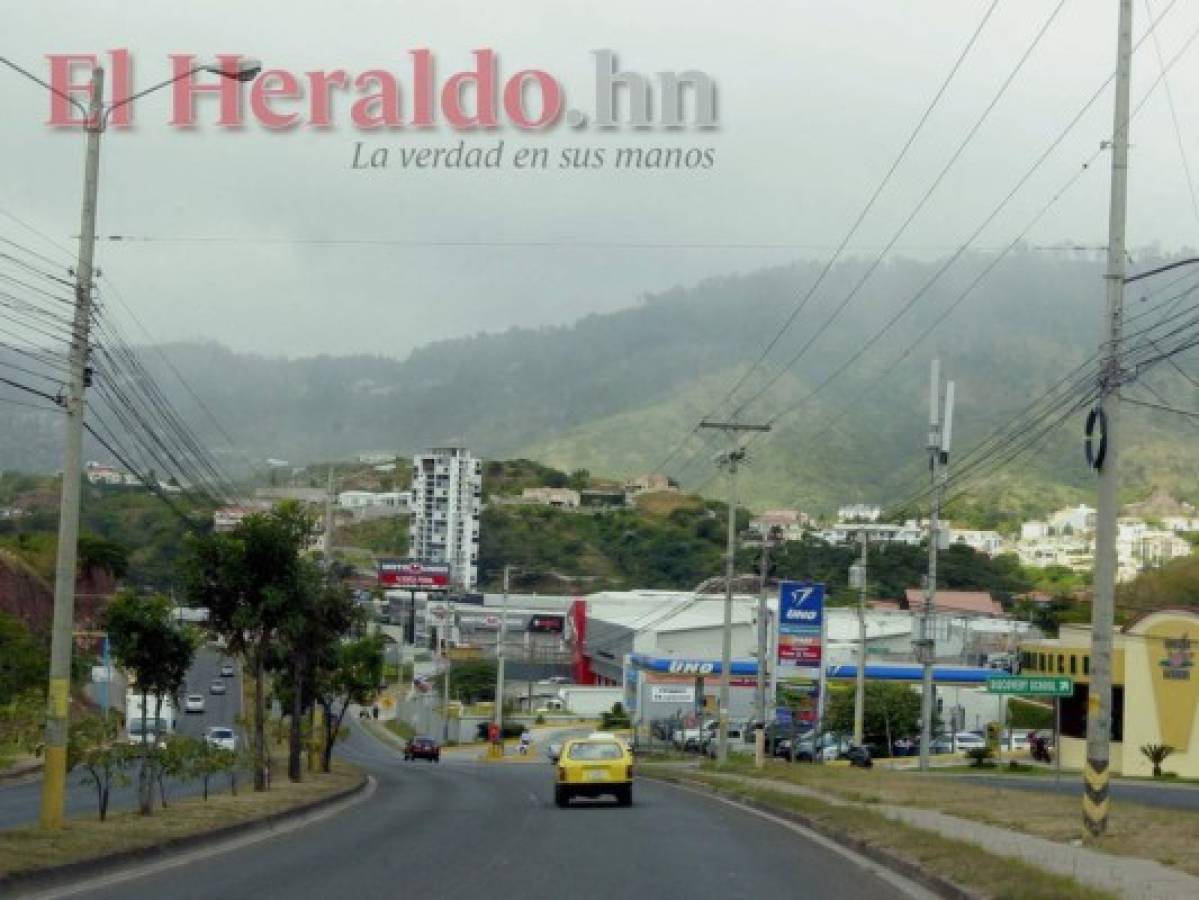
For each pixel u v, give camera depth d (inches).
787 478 5989.2
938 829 920.3
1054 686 1619.1
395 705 4547.2
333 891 631.8
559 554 4926.2
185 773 1030.4
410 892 628.4
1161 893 590.9
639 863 762.8
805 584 2094.0
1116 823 942.4
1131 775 2385.6
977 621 3644.2
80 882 660.1
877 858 823.1
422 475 5098.4
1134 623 2466.8
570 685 4188.0
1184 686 2402.8
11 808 1106.7
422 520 5068.9
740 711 3442.4
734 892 638.5
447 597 4131.4
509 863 759.7
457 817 1132.5
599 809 1246.9
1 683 1460.4
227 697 3587.6
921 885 701.3
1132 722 2427.4
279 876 693.3
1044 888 587.2
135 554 2874.0
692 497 5004.9
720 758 2122.3
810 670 2078.0
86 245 821.2
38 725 838.5
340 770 1893.5
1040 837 888.9
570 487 5546.3
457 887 647.8
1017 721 3516.2
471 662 4372.5
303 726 1962.4
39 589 2603.3
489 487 5595.5
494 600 4630.9
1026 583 4387.3
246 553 1290.6
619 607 3973.9
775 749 2773.1
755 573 2787.9
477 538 5064.0
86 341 820.0
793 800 1249.4
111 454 1492.4
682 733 3132.4
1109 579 883.4
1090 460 903.1
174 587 1346.0
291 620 1316.4
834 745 2770.7
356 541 5172.2
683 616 3779.5
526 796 1478.8
